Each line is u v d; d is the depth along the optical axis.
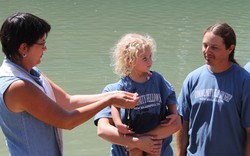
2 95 4.30
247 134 5.69
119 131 5.33
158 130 5.39
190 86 5.93
